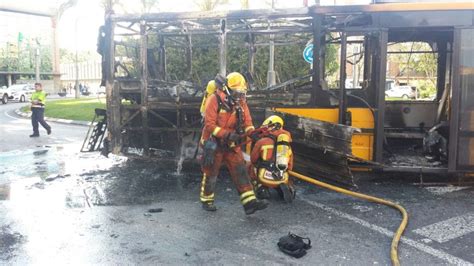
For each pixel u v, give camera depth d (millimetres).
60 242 4500
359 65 8656
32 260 4066
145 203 5883
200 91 7590
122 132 7715
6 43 66875
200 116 7469
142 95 7535
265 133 5789
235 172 5223
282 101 7035
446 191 6379
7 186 6836
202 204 5633
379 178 7117
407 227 4910
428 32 7504
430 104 8312
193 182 7012
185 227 4941
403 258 4109
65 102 31500
